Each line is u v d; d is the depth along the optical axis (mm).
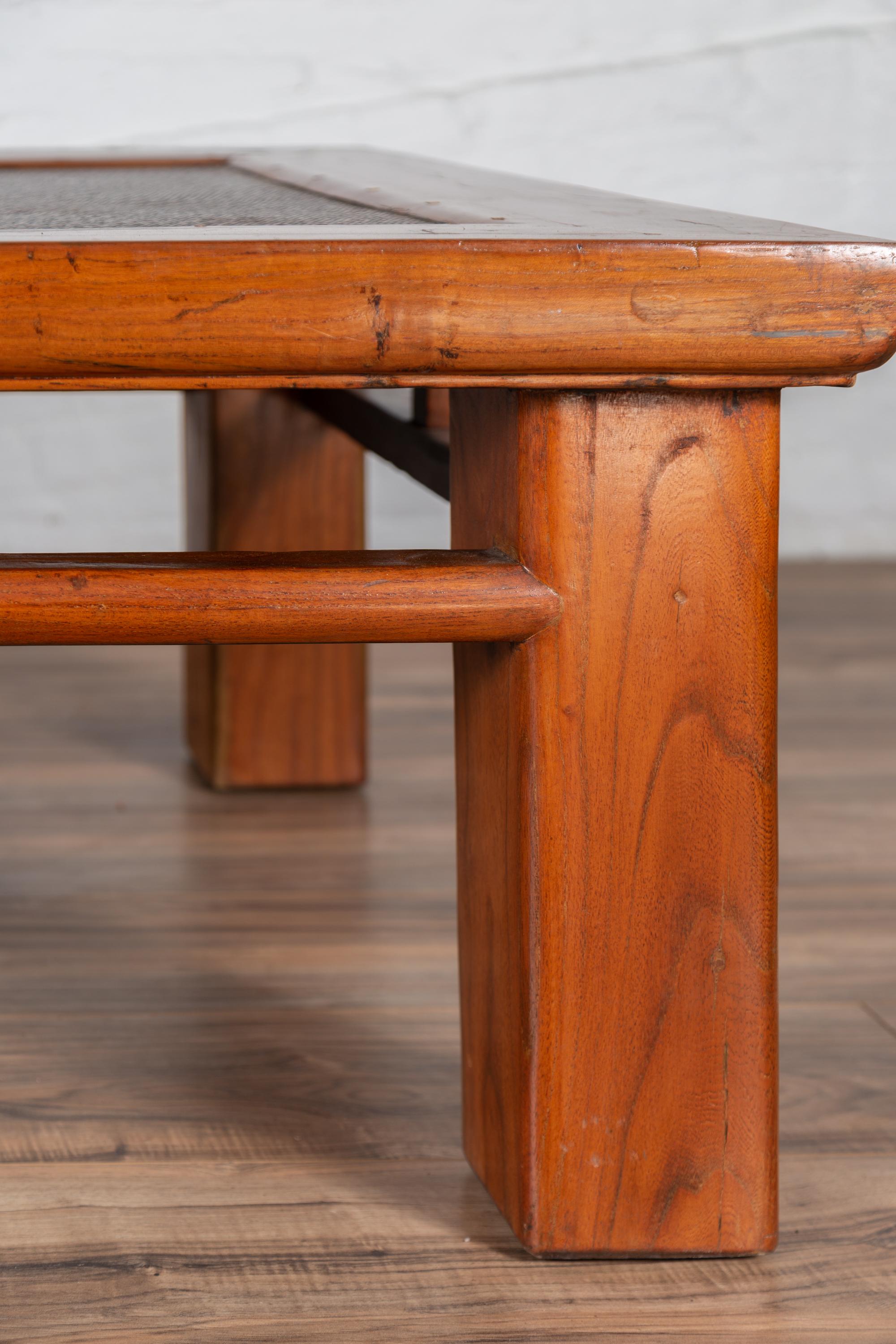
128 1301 515
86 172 1090
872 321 470
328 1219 573
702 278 461
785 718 1400
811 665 1589
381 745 1323
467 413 563
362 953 853
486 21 1913
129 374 450
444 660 1653
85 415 1986
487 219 527
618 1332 502
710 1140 542
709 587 516
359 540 1146
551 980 528
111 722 1386
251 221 529
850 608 1852
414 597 497
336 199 707
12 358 443
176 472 2021
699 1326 507
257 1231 562
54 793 1174
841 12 1939
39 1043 728
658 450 505
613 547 509
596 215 559
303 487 1132
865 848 1054
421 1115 661
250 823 1104
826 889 971
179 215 577
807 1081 698
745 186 1993
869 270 467
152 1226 564
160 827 1091
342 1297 521
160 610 487
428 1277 535
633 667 516
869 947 871
